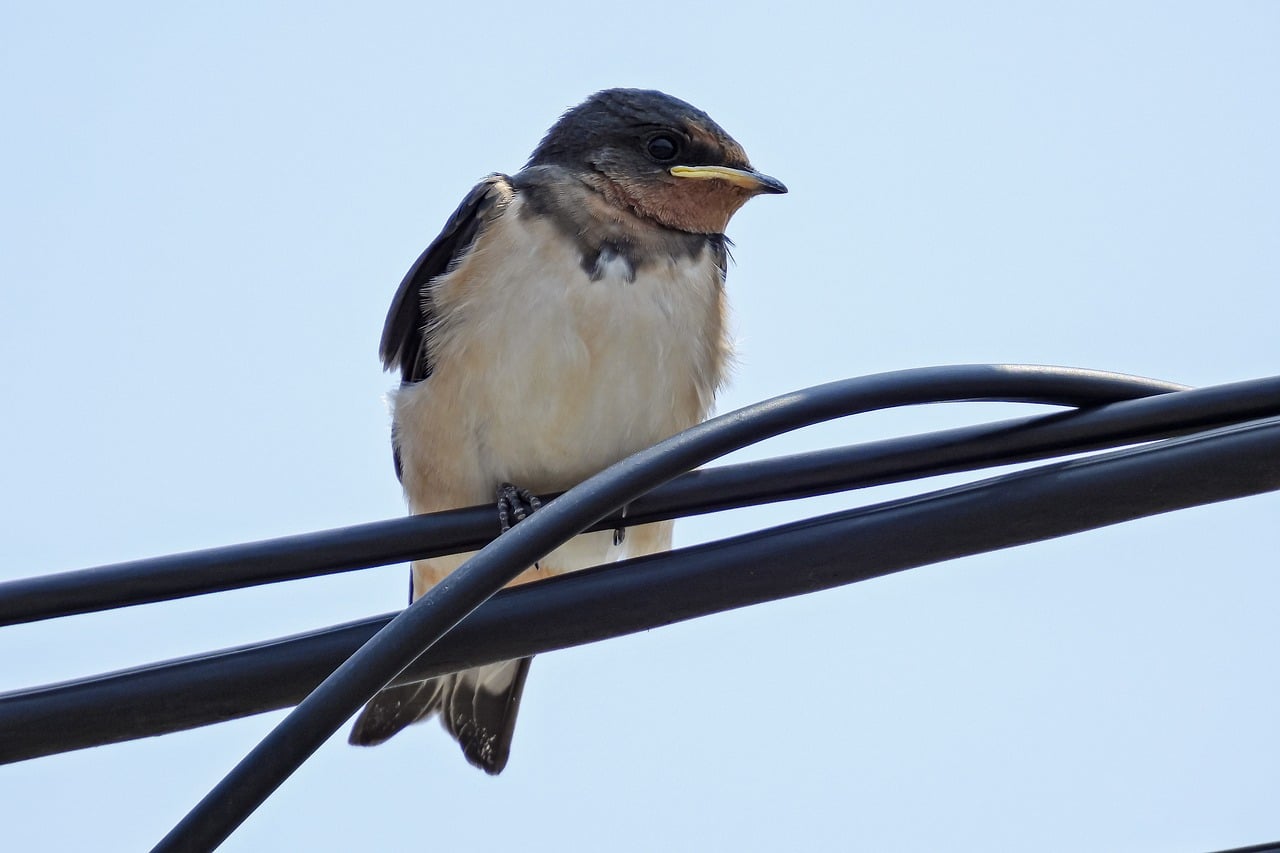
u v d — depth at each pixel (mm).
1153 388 9508
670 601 9320
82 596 9484
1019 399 9414
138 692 9242
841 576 9211
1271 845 8641
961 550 9094
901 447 9781
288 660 9312
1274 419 8805
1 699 9211
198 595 9688
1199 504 8867
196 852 7848
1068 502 8945
